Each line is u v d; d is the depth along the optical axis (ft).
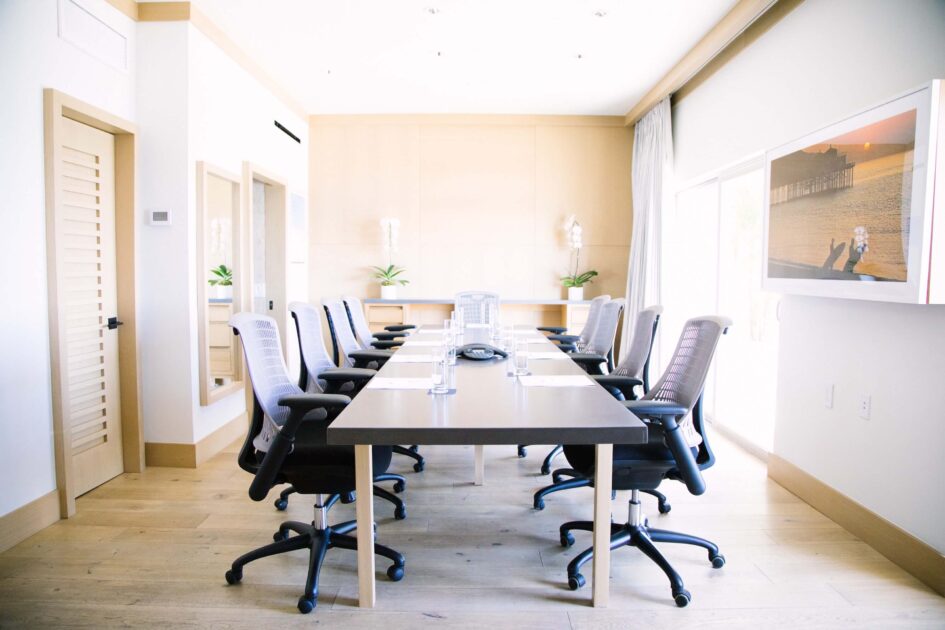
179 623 6.12
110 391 10.46
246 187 13.46
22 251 8.07
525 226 19.47
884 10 7.82
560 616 6.27
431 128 19.33
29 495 8.22
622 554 7.72
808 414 9.45
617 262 19.52
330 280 19.61
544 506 9.29
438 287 19.61
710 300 15.20
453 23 12.16
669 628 6.06
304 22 12.05
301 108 18.22
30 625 6.06
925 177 6.30
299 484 6.66
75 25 9.11
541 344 11.87
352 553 7.74
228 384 12.72
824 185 8.32
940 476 6.79
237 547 7.85
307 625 6.09
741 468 11.16
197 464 11.21
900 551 7.33
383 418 5.64
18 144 7.98
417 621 6.17
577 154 19.33
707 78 14.11
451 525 8.57
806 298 9.51
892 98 6.86
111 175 10.50
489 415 5.77
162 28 10.87
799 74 10.00
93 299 9.95
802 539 8.13
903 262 6.67
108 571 7.20
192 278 11.08
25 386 8.14
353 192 19.44
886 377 7.66
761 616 6.29
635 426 5.34
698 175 14.69
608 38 12.91
